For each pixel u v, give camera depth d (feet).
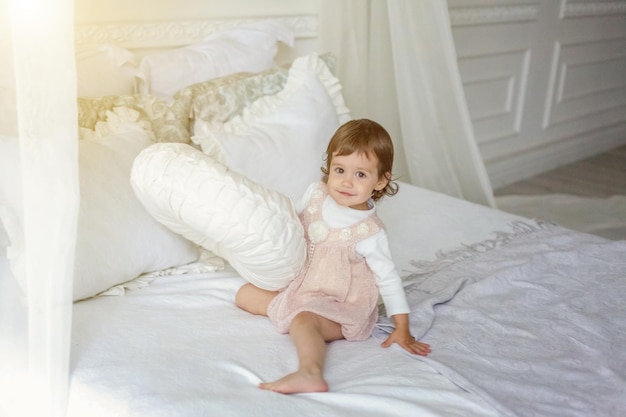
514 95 13.28
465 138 8.41
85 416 3.64
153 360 4.00
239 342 4.34
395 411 3.58
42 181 3.39
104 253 4.71
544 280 5.62
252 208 4.30
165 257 5.16
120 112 5.80
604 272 5.82
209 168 4.37
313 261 4.72
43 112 3.32
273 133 6.33
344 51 8.52
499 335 4.69
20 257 3.61
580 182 13.85
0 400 3.86
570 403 3.89
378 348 4.46
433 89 8.27
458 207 7.30
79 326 4.33
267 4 8.27
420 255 6.07
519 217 7.17
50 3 3.19
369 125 4.69
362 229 4.72
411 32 8.05
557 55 13.75
